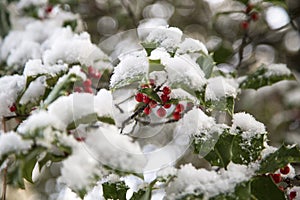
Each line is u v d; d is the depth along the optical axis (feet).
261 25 4.05
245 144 2.85
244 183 2.71
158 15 4.58
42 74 2.89
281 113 4.19
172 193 2.71
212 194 2.69
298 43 4.25
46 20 3.73
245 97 3.93
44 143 2.59
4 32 3.80
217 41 4.20
